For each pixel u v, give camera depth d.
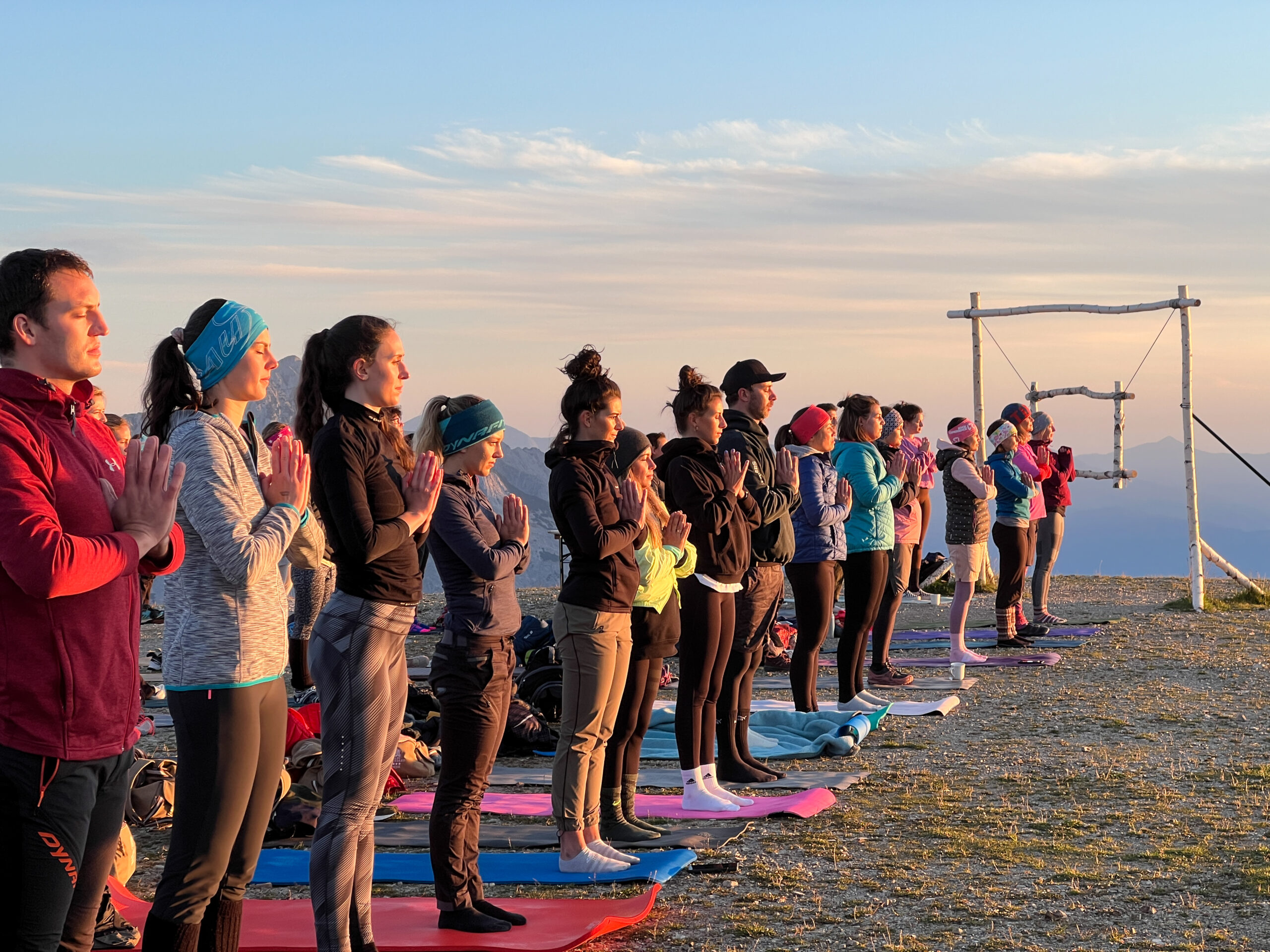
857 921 4.79
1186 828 6.09
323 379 4.08
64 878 2.73
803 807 6.50
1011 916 4.82
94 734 2.76
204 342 3.53
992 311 17.42
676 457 6.44
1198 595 15.51
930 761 7.87
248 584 3.29
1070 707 9.59
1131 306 16.00
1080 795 6.85
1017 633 13.45
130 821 6.41
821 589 8.85
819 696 10.51
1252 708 9.33
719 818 6.43
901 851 5.79
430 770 7.46
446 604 4.66
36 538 2.57
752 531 7.08
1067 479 14.05
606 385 5.29
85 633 2.75
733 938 4.61
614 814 5.93
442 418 4.70
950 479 11.71
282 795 6.29
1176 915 4.80
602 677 5.34
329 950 3.88
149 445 2.91
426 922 4.68
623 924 4.68
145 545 2.87
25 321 2.77
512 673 4.76
